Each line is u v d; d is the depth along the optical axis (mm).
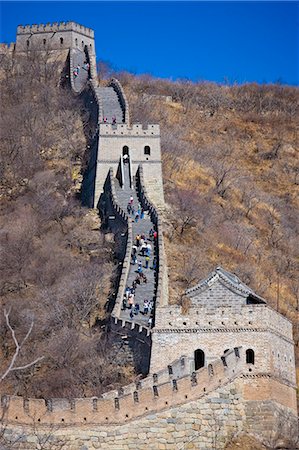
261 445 81625
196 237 138125
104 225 139125
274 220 162375
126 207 136125
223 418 81438
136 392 76688
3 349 102938
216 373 82312
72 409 73250
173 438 77562
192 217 143000
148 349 90125
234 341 87500
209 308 89000
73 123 175125
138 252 118688
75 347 97625
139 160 148500
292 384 89375
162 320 89500
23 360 96688
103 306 111062
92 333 103688
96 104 169375
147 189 146875
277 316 89625
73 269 123438
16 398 71000
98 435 73750
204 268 127250
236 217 156875
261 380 85125
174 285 118000
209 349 87812
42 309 111312
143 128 150125
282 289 134375
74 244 134125
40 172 160750
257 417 83562
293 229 160500
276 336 88438
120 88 175125
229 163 187875
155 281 110938
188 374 82438
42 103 187000
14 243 132125
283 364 88750
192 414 79438
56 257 129250
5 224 140750
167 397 78250
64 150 166875
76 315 109125
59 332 103250
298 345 111375
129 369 92750
